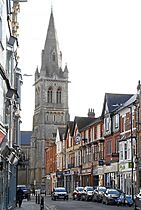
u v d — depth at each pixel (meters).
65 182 95.81
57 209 40.75
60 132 106.50
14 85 33.56
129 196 47.88
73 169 89.12
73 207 43.91
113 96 70.75
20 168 144.75
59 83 147.50
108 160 67.56
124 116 62.22
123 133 62.34
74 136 89.56
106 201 49.44
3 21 23.44
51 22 154.25
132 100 60.09
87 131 80.69
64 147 98.94
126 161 59.84
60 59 150.75
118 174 62.78
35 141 143.00
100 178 71.12
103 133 70.94
